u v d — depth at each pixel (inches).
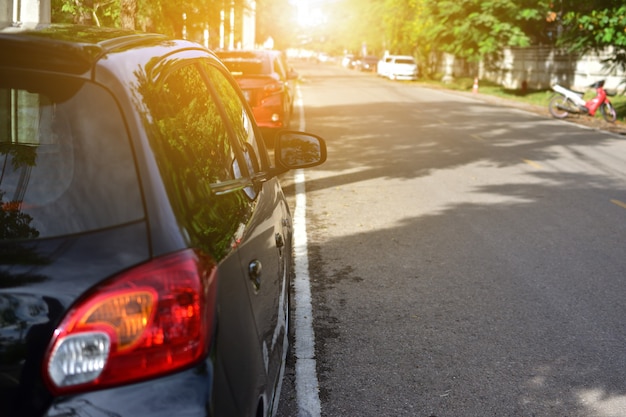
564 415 164.7
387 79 2230.6
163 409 71.8
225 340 81.2
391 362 190.1
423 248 303.1
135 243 75.4
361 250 298.4
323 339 203.8
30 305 71.4
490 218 361.4
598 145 660.7
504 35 1465.3
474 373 185.0
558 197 418.6
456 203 396.5
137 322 72.1
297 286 249.8
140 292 72.7
